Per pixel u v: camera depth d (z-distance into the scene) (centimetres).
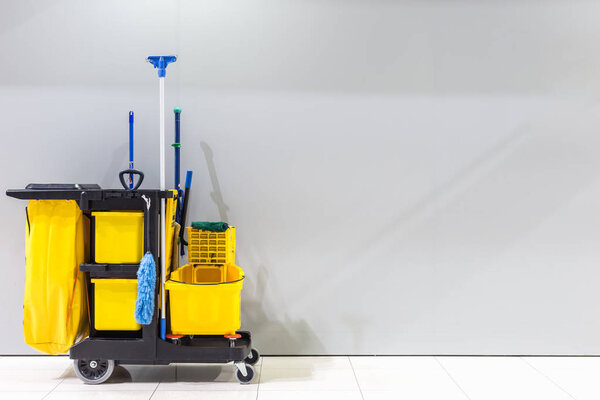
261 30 302
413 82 305
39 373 276
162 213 257
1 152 298
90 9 298
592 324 309
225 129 303
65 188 255
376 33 304
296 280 306
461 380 272
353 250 306
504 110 306
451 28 305
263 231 304
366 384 266
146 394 251
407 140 305
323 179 305
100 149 300
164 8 300
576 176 308
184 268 273
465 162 307
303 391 256
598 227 308
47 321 255
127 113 300
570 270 309
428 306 308
